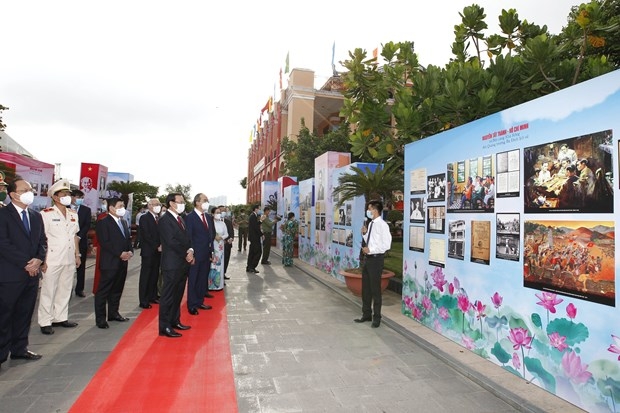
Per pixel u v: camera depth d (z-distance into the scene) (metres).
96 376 3.91
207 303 7.31
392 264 11.09
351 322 6.14
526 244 3.82
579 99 3.29
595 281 3.12
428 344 4.88
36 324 5.69
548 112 3.60
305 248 13.84
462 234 4.86
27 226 4.32
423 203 5.81
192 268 6.47
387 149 7.84
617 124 2.97
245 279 10.19
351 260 8.86
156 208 6.96
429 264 5.61
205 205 6.71
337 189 8.40
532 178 3.77
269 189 22.44
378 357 4.58
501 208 4.18
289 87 28.88
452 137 5.09
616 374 2.94
